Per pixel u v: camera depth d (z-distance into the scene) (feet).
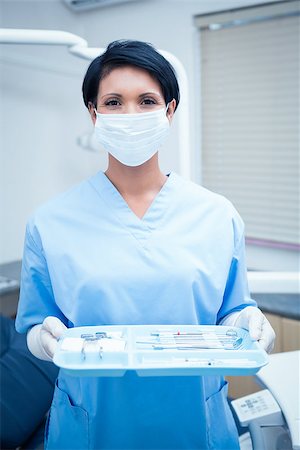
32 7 6.81
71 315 2.52
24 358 4.33
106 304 2.49
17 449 3.99
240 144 6.34
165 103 2.59
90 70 2.52
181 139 3.56
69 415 2.55
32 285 2.72
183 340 2.19
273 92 5.86
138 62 2.38
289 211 6.08
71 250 2.60
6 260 6.98
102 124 2.52
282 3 5.41
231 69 6.16
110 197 2.75
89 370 1.76
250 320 2.31
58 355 1.90
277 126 5.93
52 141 7.34
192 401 2.54
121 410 2.54
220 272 2.67
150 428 2.57
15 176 6.88
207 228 2.73
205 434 2.56
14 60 5.96
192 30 6.21
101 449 2.59
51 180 7.45
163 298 2.51
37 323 2.72
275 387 2.84
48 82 7.09
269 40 5.74
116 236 2.64
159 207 2.73
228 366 1.80
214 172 6.71
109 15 6.99
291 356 3.26
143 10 6.59
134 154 2.54
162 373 1.80
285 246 6.16
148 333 2.25
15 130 6.76
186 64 6.34
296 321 4.72
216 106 6.44
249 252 6.59
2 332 4.34
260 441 2.90
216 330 2.31
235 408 3.29
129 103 2.45
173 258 2.57
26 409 4.07
